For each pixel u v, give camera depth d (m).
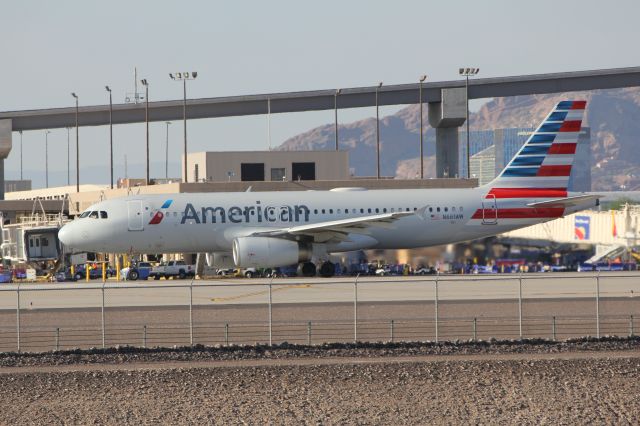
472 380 149.88
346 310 199.88
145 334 168.88
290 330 179.25
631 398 142.50
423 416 135.62
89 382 149.62
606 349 165.88
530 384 148.25
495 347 166.62
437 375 152.00
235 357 161.88
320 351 164.75
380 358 160.62
